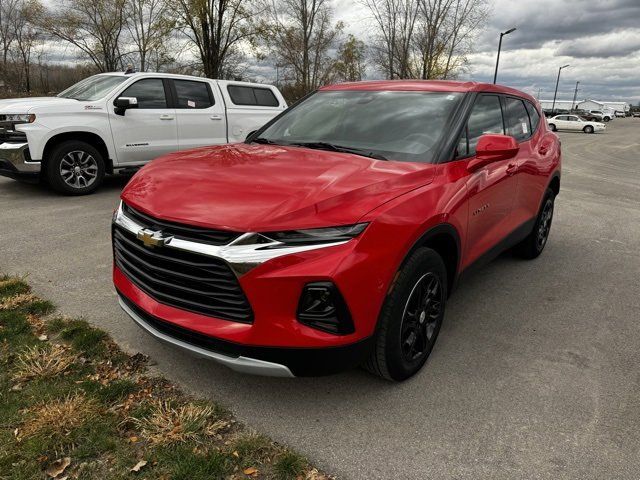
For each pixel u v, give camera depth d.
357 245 2.41
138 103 8.26
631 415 2.77
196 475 2.19
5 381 2.79
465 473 2.31
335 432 2.55
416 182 2.90
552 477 2.30
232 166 2.96
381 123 3.62
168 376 2.95
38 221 6.24
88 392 2.70
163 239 2.47
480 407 2.79
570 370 3.21
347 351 2.46
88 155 7.82
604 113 76.69
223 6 21.84
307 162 3.03
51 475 2.16
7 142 7.39
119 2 25.45
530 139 4.77
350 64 37.72
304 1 33.62
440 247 3.25
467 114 3.59
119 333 3.41
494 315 4.01
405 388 2.95
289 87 35.59
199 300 2.51
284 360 2.39
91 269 4.61
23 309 3.68
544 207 5.23
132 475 2.18
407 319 2.83
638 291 4.62
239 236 2.32
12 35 33.62
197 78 9.07
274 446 2.42
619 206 8.62
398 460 2.38
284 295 2.32
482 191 3.49
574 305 4.26
